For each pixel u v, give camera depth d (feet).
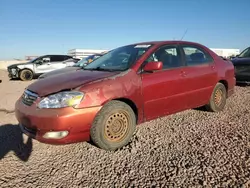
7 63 147.23
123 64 12.53
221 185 7.98
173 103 13.20
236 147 10.78
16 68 50.01
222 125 13.87
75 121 9.68
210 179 8.34
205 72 14.93
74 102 9.74
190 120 14.97
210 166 9.19
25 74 50.11
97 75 11.37
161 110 12.72
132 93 11.20
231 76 17.34
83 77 11.27
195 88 14.34
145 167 9.39
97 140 10.52
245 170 8.82
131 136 11.53
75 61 53.88
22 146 11.96
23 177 9.04
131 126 11.37
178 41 14.51
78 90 9.95
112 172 9.13
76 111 9.70
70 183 8.53
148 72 12.03
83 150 11.14
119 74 11.25
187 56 14.44
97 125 10.33
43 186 8.39
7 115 18.53
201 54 15.48
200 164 9.38
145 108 11.90
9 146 12.01
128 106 11.19
